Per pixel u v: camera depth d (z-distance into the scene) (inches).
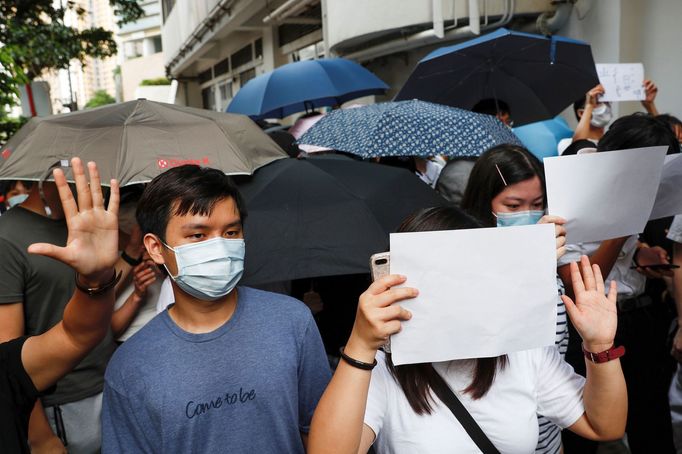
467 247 41.4
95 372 76.5
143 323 80.7
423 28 247.8
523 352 52.6
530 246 43.0
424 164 135.3
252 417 49.8
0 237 68.7
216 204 51.5
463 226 50.4
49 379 49.0
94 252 45.4
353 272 76.2
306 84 195.8
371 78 216.8
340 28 270.1
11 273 68.2
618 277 86.7
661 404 90.6
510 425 49.8
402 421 50.0
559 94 150.4
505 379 50.6
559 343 68.8
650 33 186.7
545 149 180.5
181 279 51.0
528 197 69.2
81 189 45.0
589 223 61.2
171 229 51.3
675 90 180.1
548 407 52.8
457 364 50.2
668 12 179.2
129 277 80.7
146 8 1283.2
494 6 221.5
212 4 450.0
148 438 47.9
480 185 71.7
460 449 49.2
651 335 88.6
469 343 43.2
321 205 82.6
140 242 78.8
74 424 75.5
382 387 50.6
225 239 52.2
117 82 1199.6
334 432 41.9
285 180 86.1
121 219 86.6
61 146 77.5
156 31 1290.6
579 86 147.3
